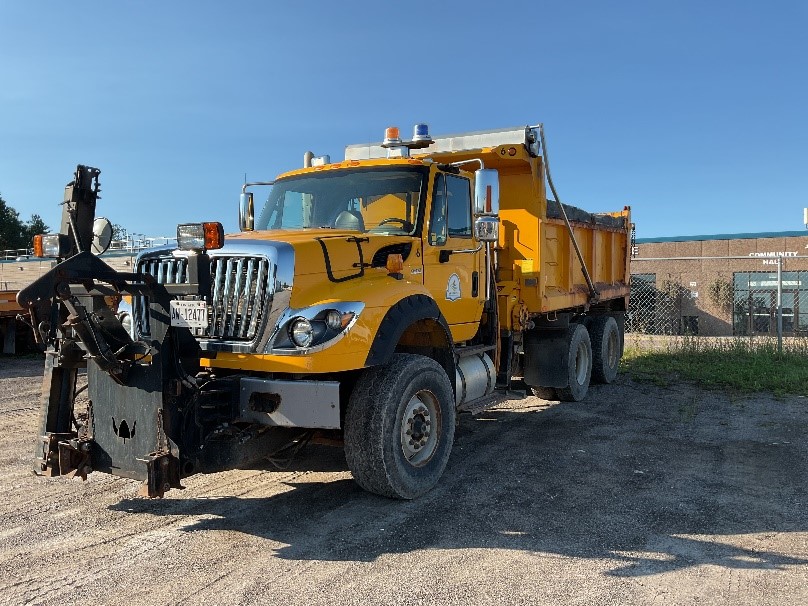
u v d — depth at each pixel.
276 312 4.46
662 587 3.48
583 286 9.68
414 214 5.80
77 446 4.38
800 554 3.91
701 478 5.42
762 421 7.55
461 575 3.64
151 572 3.71
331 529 4.36
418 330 5.68
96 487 5.30
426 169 5.90
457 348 6.25
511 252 7.88
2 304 13.88
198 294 4.14
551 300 8.14
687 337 14.51
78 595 3.43
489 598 3.37
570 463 5.90
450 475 5.58
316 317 4.43
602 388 10.09
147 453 4.16
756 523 4.41
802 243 24.25
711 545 4.05
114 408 4.33
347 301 4.59
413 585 3.52
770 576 3.61
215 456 4.40
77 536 4.25
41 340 4.43
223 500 4.98
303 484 5.38
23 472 5.71
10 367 13.11
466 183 6.48
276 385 4.43
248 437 4.58
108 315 4.27
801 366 11.35
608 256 11.02
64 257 4.42
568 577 3.61
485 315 7.05
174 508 4.80
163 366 4.11
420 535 4.24
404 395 4.86
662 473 5.57
